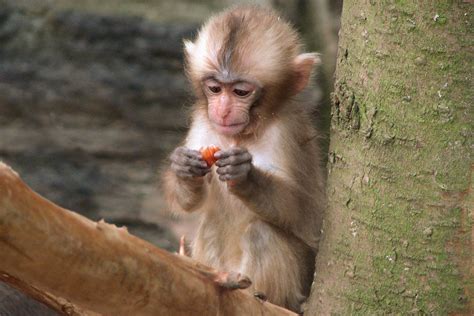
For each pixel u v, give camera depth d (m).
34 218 6.84
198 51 11.72
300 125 12.06
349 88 8.59
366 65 8.42
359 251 8.60
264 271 11.60
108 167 21.16
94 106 21.16
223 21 11.72
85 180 21.00
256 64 11.33
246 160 10.71
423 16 8.08
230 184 10.83
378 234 8.46
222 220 12.06
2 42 21.34
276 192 11.27
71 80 21.14
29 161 21.05
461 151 8.09
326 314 8.91
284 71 11.60
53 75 21.17
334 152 8.88
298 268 11.75
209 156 11.05
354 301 8.65
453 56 8.04
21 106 21.03
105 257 7.28
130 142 21.16
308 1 22.30
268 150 11.70
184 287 7.89
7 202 6.70
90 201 20.88
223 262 12.12
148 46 21.31
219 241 12.13
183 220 13.73
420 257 8.28
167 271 7.74
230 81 11.33
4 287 10.87
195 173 11.05
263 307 8.77
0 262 6.95
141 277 7.55
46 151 21.09
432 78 8.11
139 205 20.83
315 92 15.33
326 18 22.23
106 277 7.34
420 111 8.16
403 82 8.20
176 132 21.16
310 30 22.09
